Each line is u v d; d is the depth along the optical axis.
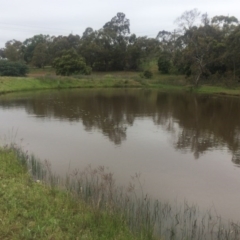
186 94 43.06
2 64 57.88
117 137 16.69
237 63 50.00
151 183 10.28
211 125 20.66
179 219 7.72
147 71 66.00
